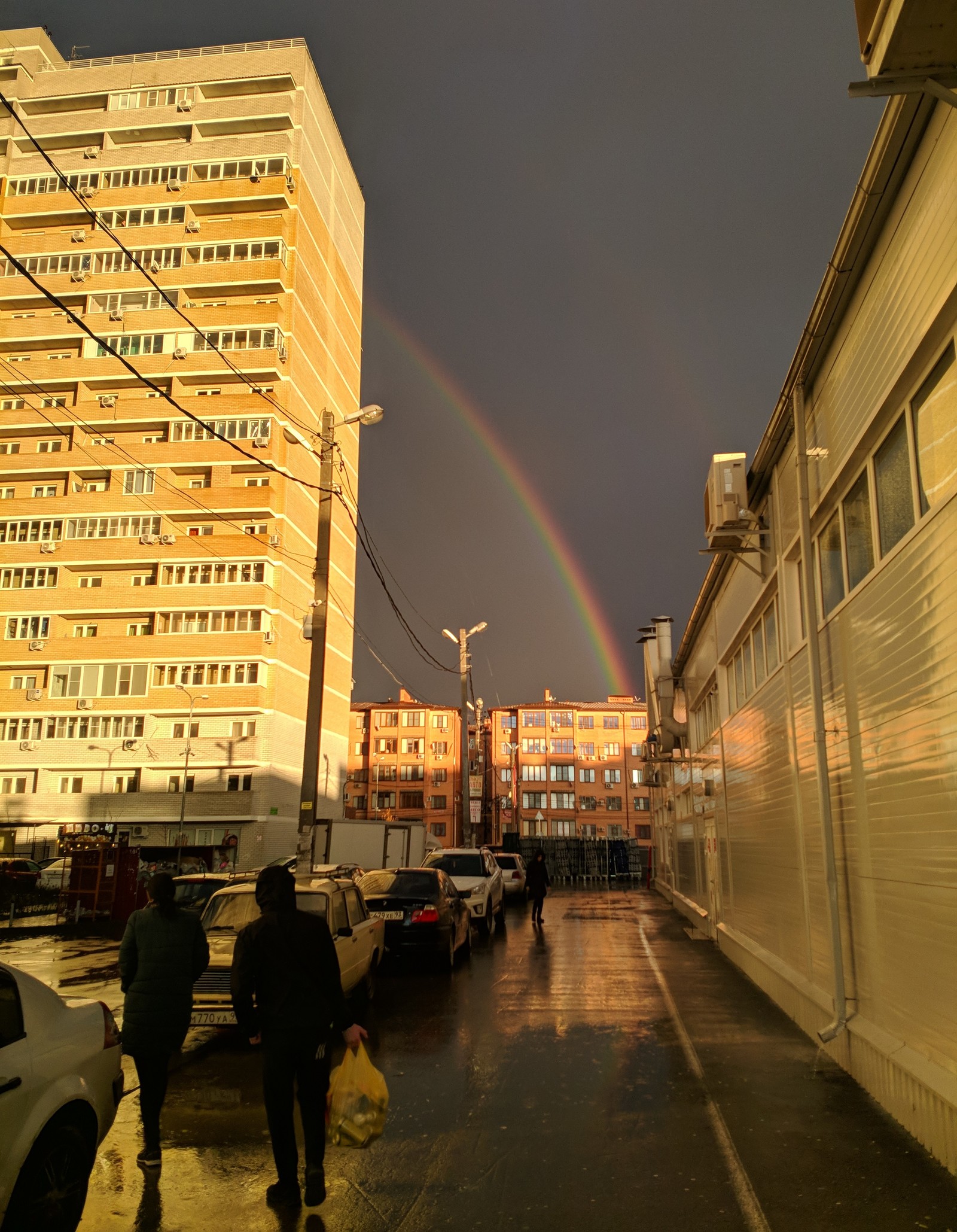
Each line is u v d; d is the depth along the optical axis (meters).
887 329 6.60
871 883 7.31
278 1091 4.98
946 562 5.64
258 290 49.41
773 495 11.29
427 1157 5.77
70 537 47.81
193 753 45.44
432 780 83.94
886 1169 5.45
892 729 6.72
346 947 10.16
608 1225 4.71
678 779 28.36
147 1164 5.64
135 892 24.12
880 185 6.28
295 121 51.50
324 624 17.03
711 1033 9.48
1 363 49.06
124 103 52.81
